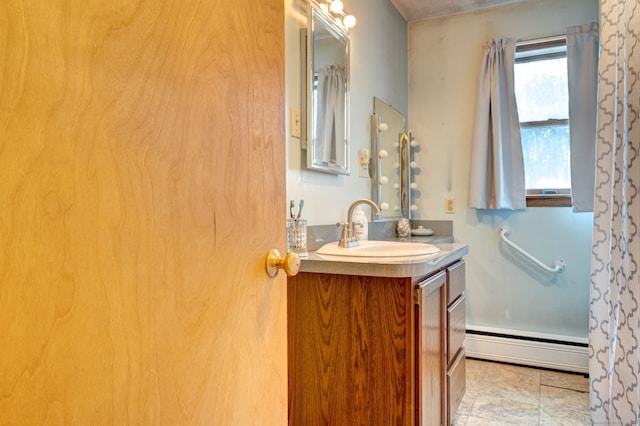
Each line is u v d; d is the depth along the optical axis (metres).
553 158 2.67
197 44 0.58
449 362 1.66
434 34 2.94
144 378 0.49
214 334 0.61
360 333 1.34
